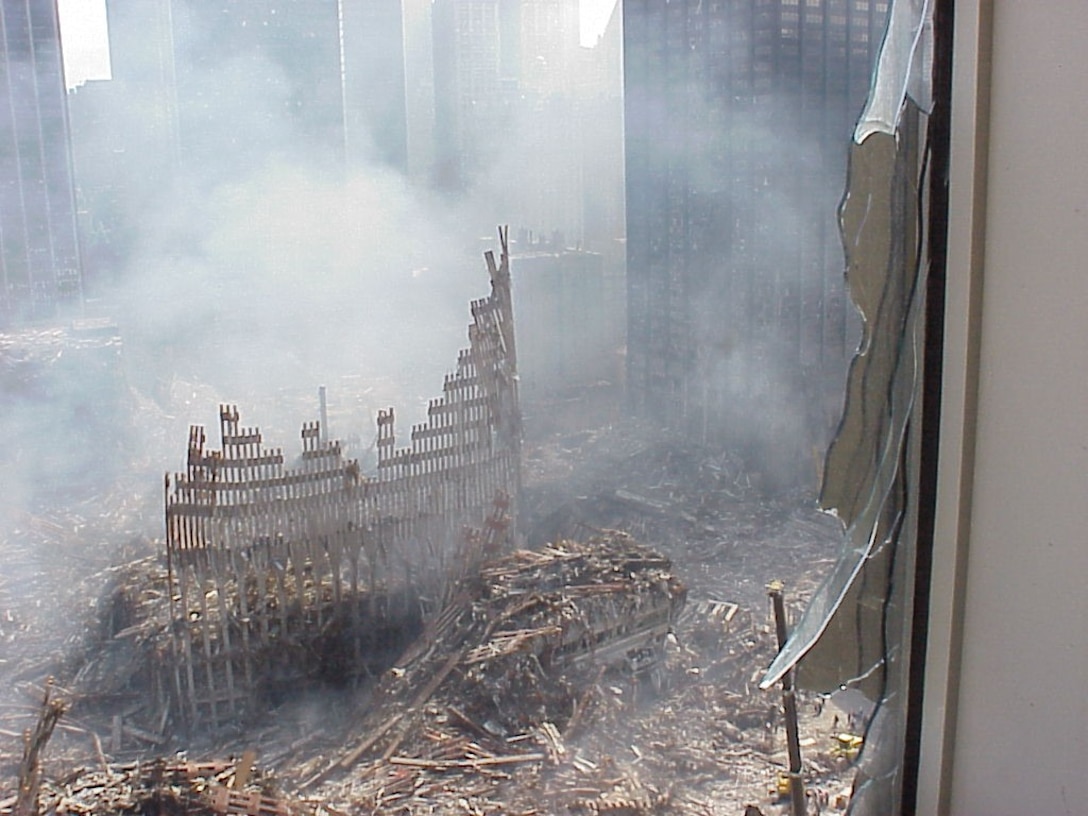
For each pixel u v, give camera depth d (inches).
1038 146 76.6
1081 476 77.9
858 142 98.3
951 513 86.3
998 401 82.2
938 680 89.2
